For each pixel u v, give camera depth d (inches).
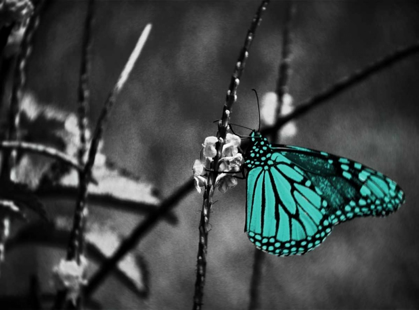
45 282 17.6
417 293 25.9
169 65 27.2
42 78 24.0
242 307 23.5
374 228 27.5
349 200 15.1
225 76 27.5
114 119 25.2
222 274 24.5
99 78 25.5
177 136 25.8
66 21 25.5
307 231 15.4
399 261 26.7
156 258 23.3
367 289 25.8
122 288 21.5
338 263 26.4
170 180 24.5
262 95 26.6
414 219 27.6
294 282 25.2
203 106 26.7
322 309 24.8
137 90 26.3
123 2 27.6
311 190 15.3
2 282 17.7
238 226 25.8
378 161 27.8
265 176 15.4
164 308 22.3
